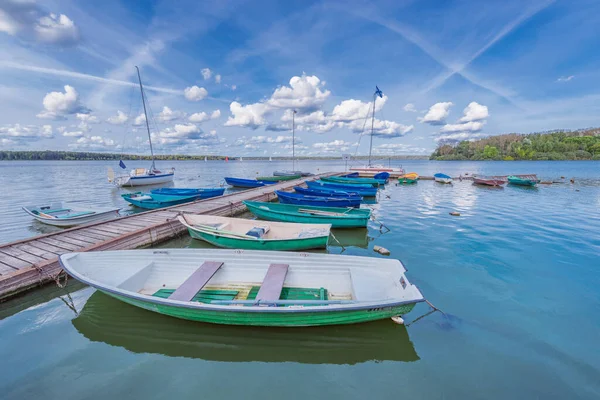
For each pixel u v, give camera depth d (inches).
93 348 203.9
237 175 2242.9
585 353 199.0
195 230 414.9
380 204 822.5
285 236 438.9
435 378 177.2
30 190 1157.1
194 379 175.5
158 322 231.3
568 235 486.0
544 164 3321.9
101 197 979.9
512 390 168.2
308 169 3228.3
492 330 225.0
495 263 363.6
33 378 175.0
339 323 213.9
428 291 290.0
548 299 273.9
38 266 289.9
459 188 1213.7
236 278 281.3
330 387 170.1
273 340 211.9
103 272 273.4
